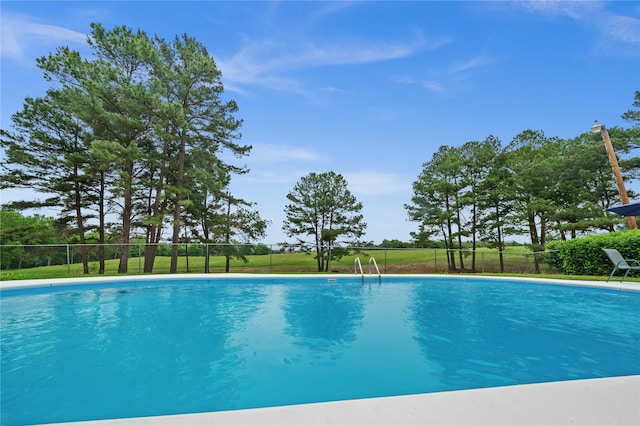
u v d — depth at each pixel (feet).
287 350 13.99
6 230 66.64
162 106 53.93
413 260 63.21
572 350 13.60
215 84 65.98
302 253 52.39
